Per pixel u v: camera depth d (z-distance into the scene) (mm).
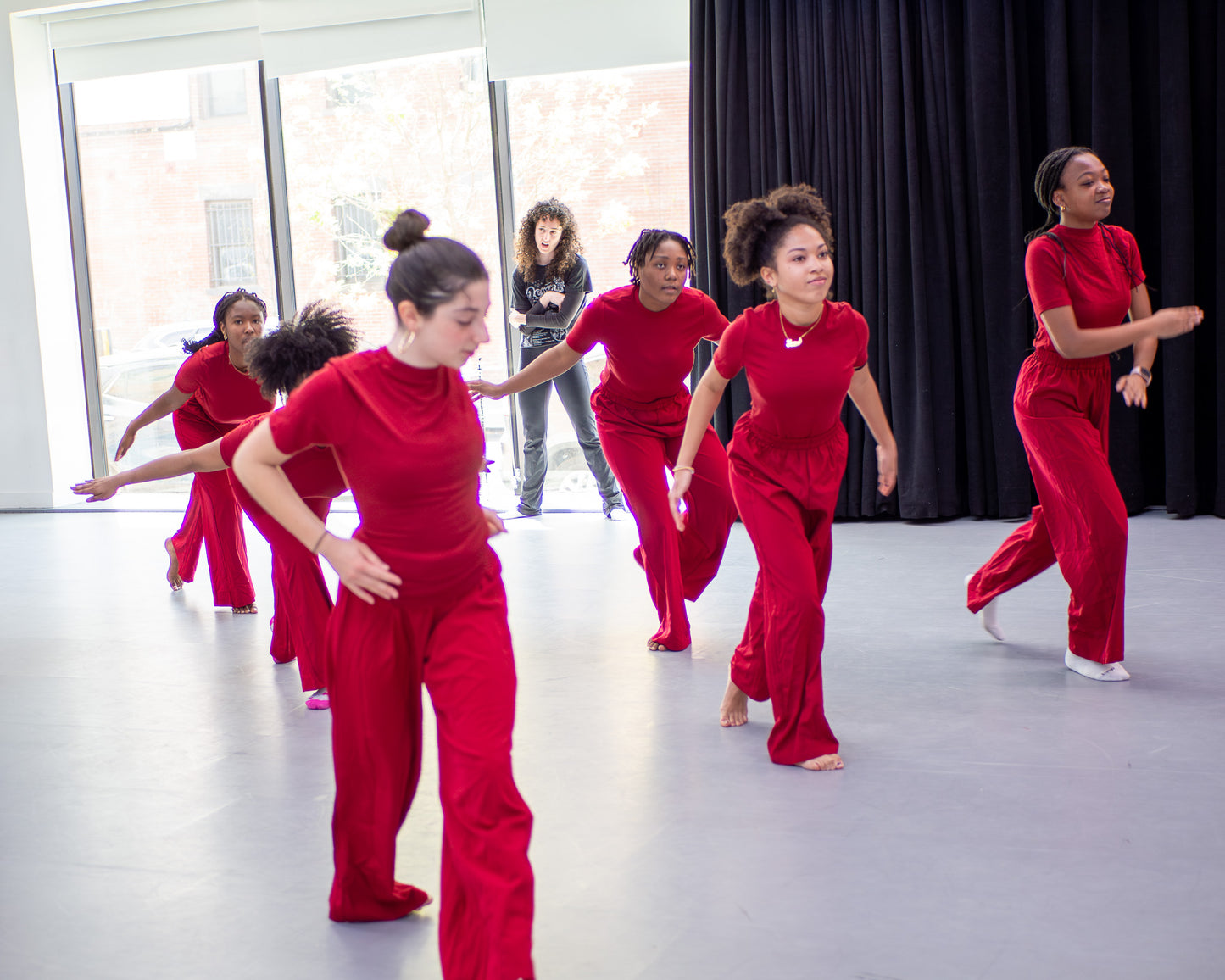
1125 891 2232
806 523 3039
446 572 1970
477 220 7551
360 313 7891
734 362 2898
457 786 1864
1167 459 5926
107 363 8461
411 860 2545
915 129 6129
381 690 2041
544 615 4695
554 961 2066
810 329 2840
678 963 2045
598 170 7277
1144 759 2900
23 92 8055
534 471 6930
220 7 7797
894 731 3191
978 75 6000
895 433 6289
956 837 2510
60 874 2545
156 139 8109
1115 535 3424
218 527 4961
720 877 2377
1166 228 5816
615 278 7344
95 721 3654
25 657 4477
